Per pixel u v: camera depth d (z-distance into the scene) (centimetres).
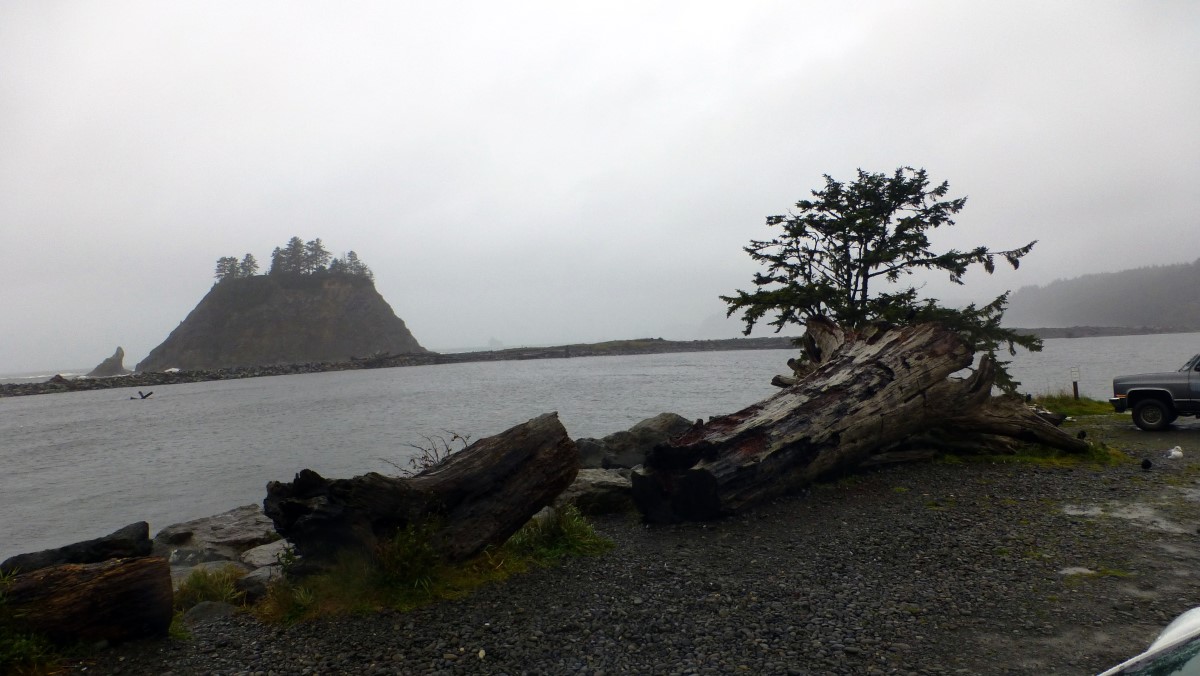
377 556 725
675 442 1036
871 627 588
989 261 1952
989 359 1415
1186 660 289
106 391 12838
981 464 1288
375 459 2834
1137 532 829
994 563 743
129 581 617
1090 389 4047
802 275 2081
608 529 1019
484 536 797
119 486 2500
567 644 582
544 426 870
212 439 3988
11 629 574
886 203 2036
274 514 751
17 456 3697
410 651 582
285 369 17112
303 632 639
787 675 504
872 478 1216
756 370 9219
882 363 1259
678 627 608
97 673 565
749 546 868
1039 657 515
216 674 556
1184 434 1572
